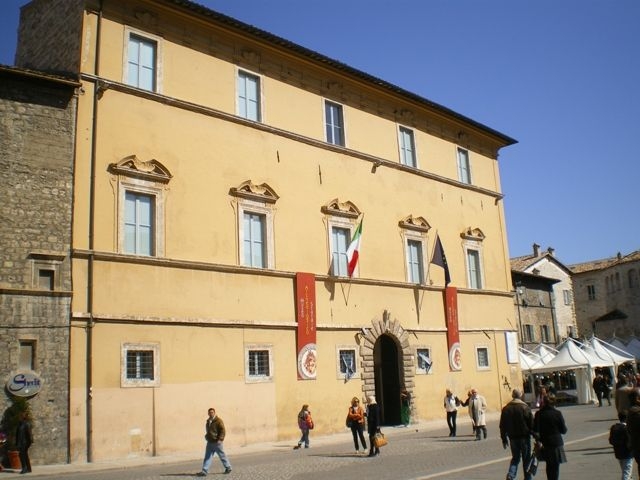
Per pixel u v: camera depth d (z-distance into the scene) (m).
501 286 36.38
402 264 30.36
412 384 29.16
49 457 17.94
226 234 23.50
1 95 19.14
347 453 19.80
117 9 22.03
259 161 25.22
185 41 23.81
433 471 14.87
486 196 36.97
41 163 19.41
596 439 19.84
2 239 18.34
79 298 19.30
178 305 21.58
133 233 21.20
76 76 20.53
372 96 30.95
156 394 20.42
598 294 75.56
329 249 27.11
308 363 25.08
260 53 26.28
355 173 29.09
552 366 38.28
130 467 17.98
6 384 17.59
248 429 22.64
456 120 35.19
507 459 16.66
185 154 22.84
